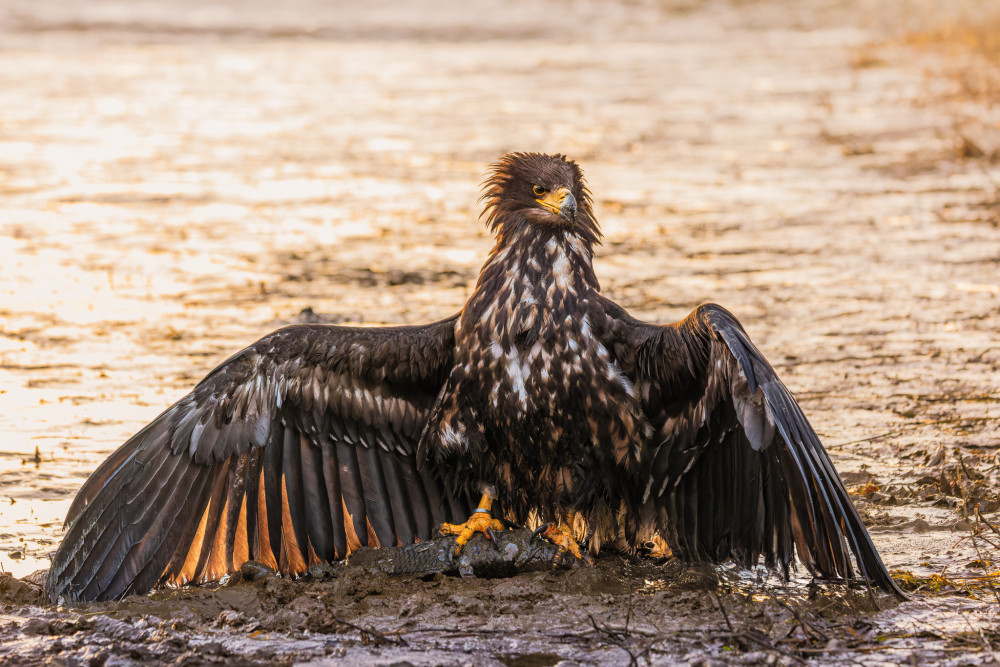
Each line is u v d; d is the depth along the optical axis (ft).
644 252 69.82
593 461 28.99
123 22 223.10
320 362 28.55
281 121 131.54
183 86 160.15
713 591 27.37
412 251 71.05
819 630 24.67
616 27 224.94
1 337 52.08
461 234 76.13
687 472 28.73
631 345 28.43
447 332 29.50
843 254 67.82
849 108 124.06
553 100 143.02
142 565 27.71
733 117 124.88
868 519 31.68
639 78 161.38
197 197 90.58
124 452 27.53
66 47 199.62
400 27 225.97
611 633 24.62
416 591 27.66
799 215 79.41
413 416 30.01
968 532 30.42
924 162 94.63
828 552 26.73
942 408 41.24
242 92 154.71
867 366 46.60
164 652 24.17
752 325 53.21
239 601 27.09
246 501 28.53
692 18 228.84
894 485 34.30
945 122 108.99
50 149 113.70
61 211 84.89
